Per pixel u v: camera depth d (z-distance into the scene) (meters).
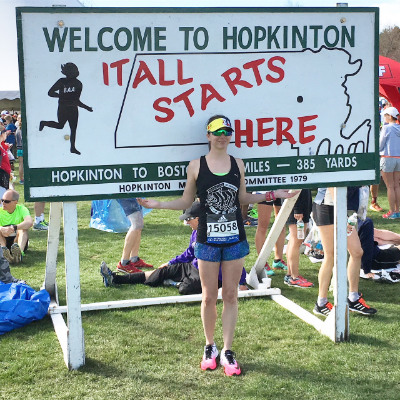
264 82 4.51
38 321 5.18
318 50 4.58
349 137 4.73
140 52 4.25
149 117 4.34
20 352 4.52
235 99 4.48
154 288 6.15
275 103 4.55
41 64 4.09
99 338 4.79
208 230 4.07
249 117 4.52
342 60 4.63
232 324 4.23
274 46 4.49
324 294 5.34
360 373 4.14
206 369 4.21
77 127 4.20
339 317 4.68
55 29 4.08
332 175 4.72
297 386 3.95
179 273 6.16
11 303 4.99
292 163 4.65
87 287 6.21
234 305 4.22
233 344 4.67
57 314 5.23
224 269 4.18
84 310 5.41
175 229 9.26
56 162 4.19
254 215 9.84
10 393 3.88
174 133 4.40
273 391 3.88
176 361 4.37
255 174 4.59
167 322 5.16
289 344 4.67
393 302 5.71
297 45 4.53
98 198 4.30
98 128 4.25
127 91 4.27
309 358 4.40
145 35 4.25
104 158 4.29
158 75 4.31
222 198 4.05
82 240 8.51
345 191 4.71
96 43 4.17
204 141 4.46
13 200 7.56
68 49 4.12
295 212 6.05
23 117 4.09
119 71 4.24
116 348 4.59
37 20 4.05
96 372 4.18
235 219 4.11
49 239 5.38
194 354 4.49
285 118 4.59
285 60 4.52
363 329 4.96
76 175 4.23
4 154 8.62
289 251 6.30
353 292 5.37
